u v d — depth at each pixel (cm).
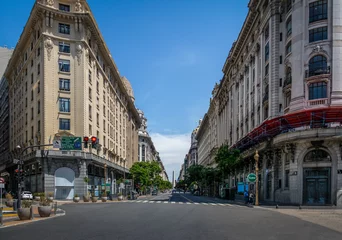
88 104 4994
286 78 3631
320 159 3133
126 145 8338
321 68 3216
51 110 4622
